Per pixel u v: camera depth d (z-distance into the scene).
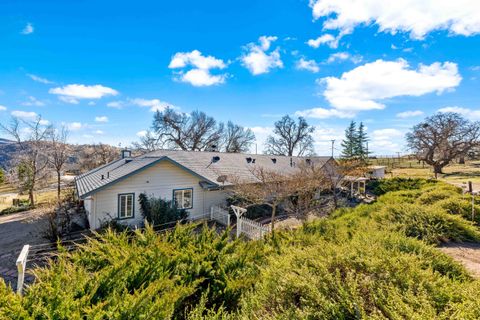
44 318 2.41
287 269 3.62
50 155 23.98
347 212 10.70
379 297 2.74
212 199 16.31
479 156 36.75
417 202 9.99
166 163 14.43
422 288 2.80
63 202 15.08
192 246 4.66
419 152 38.94
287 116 48.44
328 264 3.47
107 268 3.52
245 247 5.23
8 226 14.72
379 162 53.12
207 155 21.41
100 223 12.18
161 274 3.54
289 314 2.71
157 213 13.05
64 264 3.51
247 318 2.86
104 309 2.66
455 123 36.28
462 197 9.91
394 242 4.49
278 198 12.55
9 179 25.12
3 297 2.46
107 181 12.50
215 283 3.85
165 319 2.61
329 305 2.68
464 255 5.81
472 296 2.62
